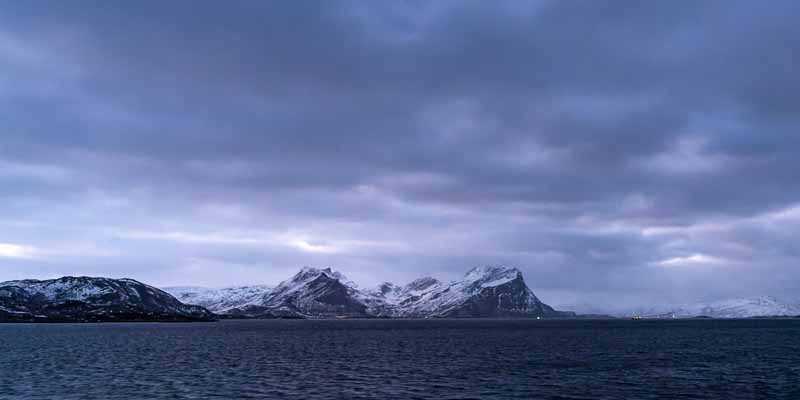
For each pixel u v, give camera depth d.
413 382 92.81
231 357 137.50
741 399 77.75
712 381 94.06
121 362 123.50
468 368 113.06
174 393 80.94
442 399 77.00
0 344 183.25
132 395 79.19
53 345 179.50
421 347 178.38
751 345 182.38
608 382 92.88
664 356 139.88
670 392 83.12
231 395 79.50
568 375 101.69
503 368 113.06
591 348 170.62
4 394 79.75
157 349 163.75
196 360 129.00
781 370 108.94
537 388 86.50
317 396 79.00
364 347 178.12
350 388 86.19
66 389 84.25
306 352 155.00
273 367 114.62
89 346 175.62
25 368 111.25
